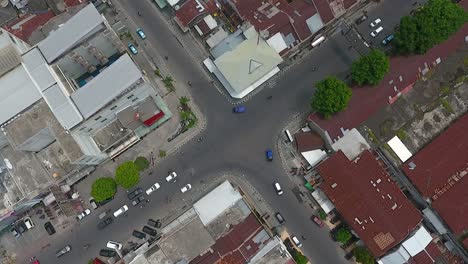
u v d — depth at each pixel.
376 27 132.50
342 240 119.50
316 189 122.94
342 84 118.44
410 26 118.88
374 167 117.38
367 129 123.38
